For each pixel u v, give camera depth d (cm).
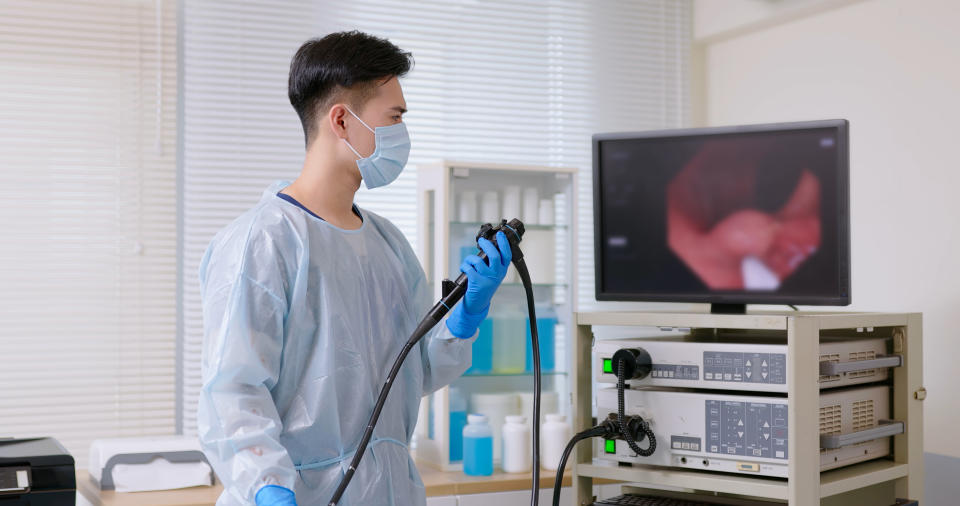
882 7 276
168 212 297
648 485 204
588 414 189
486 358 277
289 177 307
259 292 136
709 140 189
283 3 307
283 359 141
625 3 353
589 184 348
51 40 285
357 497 143
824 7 292
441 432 267
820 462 169
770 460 161
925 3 263
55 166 285
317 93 148
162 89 296
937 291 259
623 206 196
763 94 323
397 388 155
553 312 288
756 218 185
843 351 177
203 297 149
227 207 299
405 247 170
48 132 285
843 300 177
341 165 150
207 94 299
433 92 328
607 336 347
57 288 285
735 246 187
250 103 303
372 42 148
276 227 142
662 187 193
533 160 340
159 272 296
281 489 125
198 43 298
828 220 179
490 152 334
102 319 290
